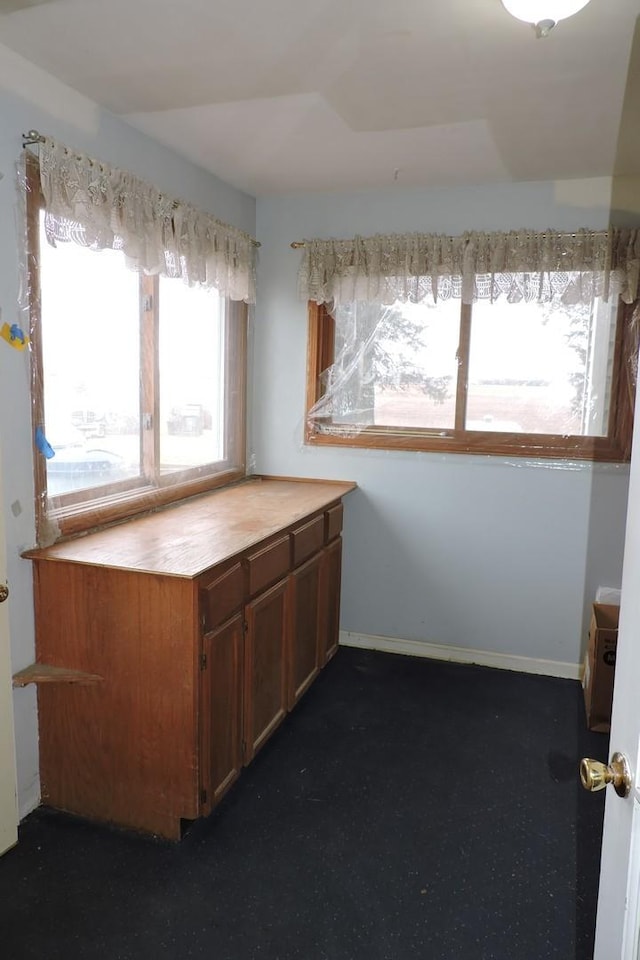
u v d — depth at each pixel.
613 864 0.85
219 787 2.04
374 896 1.77
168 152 2.56
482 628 3.23
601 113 2.16
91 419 2.31
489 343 3.08
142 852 1.91
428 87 2.00
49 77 1.96
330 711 2.75
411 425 3.24
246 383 3.33
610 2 1.52
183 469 2.88
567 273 2.87
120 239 2.21
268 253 3.30
